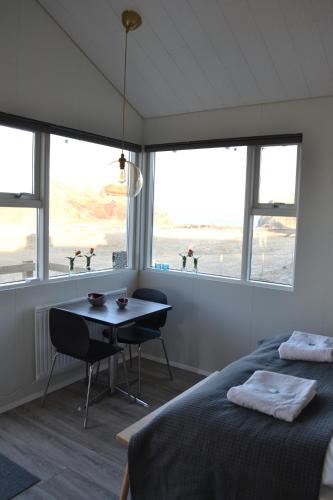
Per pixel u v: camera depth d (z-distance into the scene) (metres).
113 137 3.94
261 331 3.61
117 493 2.29
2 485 2.31
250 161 3.63
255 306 3.62
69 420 3.03
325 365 2.38
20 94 3.09
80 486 2.33
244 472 1.59
